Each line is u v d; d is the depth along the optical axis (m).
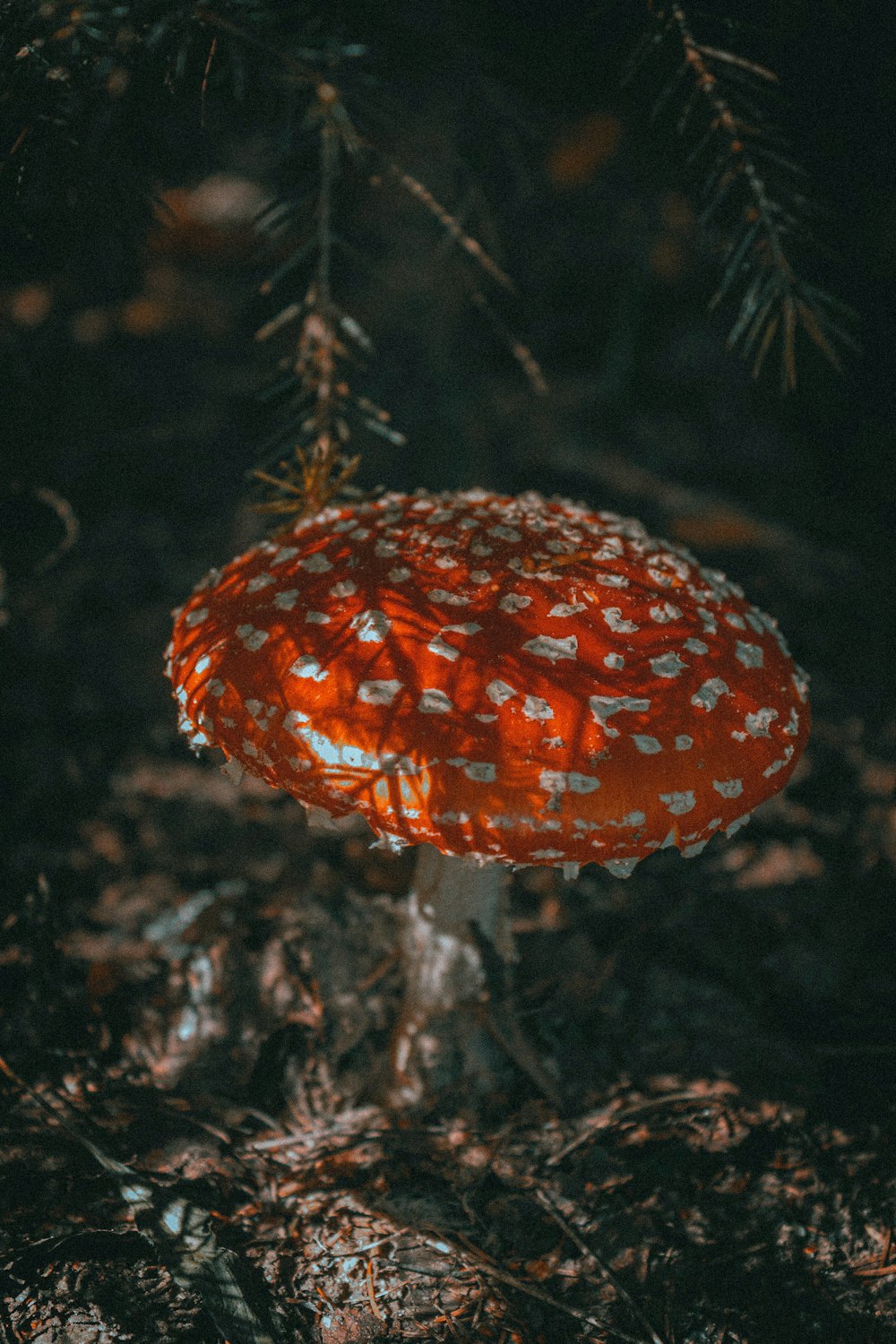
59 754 0.56
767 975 0.47
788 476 0.73
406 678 0.34
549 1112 0.42
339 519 0.39
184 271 0.90
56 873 0.50
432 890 0.41
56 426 0.69
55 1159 0.40
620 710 0.34
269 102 0.43
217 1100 0.42
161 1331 0.36
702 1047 0.44
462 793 0.34
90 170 0.39
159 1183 0.40
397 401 0.71
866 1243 0.39
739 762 0.35
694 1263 0.38
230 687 0.35
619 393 0.79
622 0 0.43
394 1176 0.40
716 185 0.46
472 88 0.51
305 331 0.44
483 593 0.36
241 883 0.51
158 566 0.67
